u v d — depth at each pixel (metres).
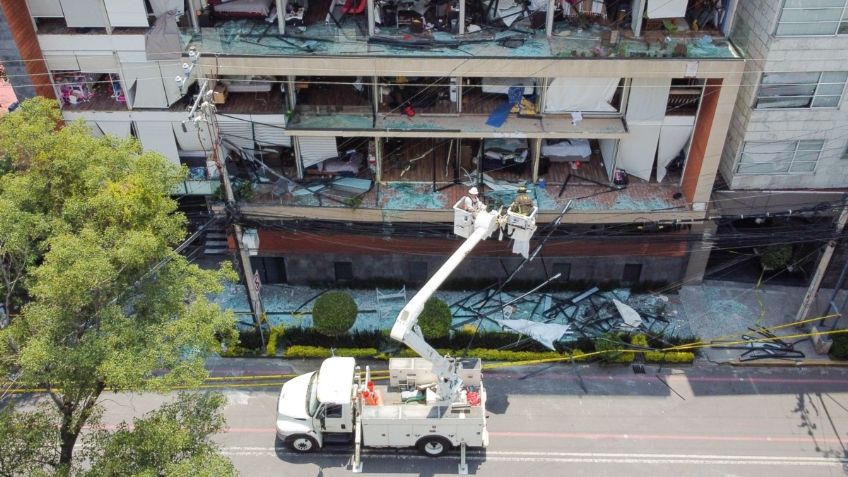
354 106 28.53
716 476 24.89
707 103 27.03
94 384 19.66
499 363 28.67
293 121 28.06
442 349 28.95
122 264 19.50
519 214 20.23
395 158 30.88
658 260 30.77
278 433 25.03
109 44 27.00
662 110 27.84
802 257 31.36
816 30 25.02
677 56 25.64
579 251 30.31
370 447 25.62
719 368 28.56
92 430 22.12
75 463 23.52
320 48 26.02
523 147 30.08
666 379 28.12
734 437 26.09
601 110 28.33
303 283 31.89
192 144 29.45
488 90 28.56
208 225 26.50
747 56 27.19
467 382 25.64
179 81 21.42
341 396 24.22
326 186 29.80
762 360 28.62
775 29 25.08
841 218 26.48
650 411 27.00
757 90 26.61
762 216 27.81
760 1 25.95
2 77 35.78
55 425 19.52
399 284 31.59
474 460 25.45
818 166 28.67
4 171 22.22
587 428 26.42
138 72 27.55
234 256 31.61
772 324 30.14
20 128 20.73
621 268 31.12
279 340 29.44
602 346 28.06
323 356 29.02
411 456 25.58
